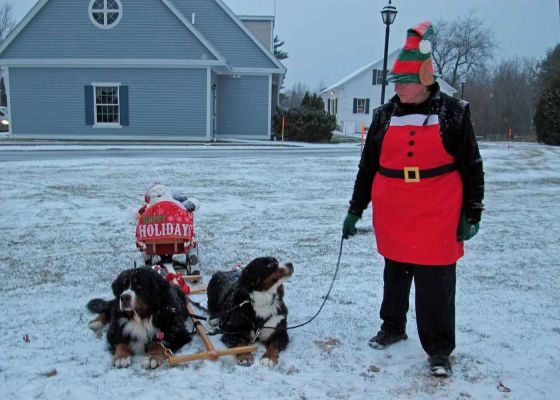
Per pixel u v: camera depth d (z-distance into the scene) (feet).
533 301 16.03
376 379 11.23
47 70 80.79
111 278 17.79
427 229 11.27
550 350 12.63
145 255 17.84
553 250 22.47
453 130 10.92
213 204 32.12
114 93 82.53
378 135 11.96
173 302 12.45
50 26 79.46
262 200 34.01
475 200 11.11
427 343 11.78
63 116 82.17
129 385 10.63
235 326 12.47
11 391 10.33
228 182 40.86
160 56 80.79
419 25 11.14
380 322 14.42
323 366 11.78
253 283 12.28
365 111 154.10
